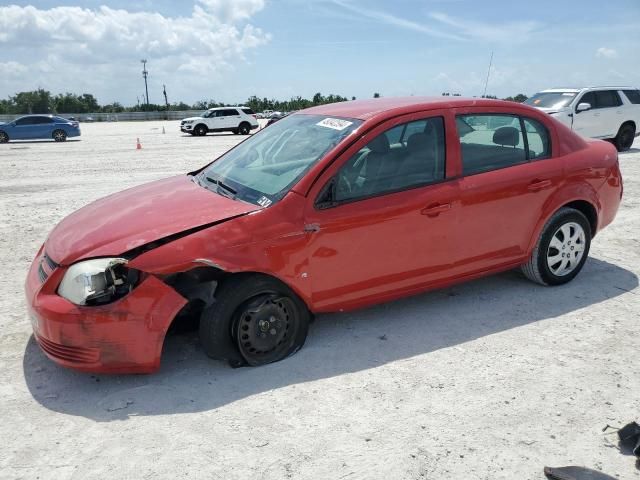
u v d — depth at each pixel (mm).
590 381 3432
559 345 3885
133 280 3256
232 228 3402
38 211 8492
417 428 2986
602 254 5887
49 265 3469
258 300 3521
